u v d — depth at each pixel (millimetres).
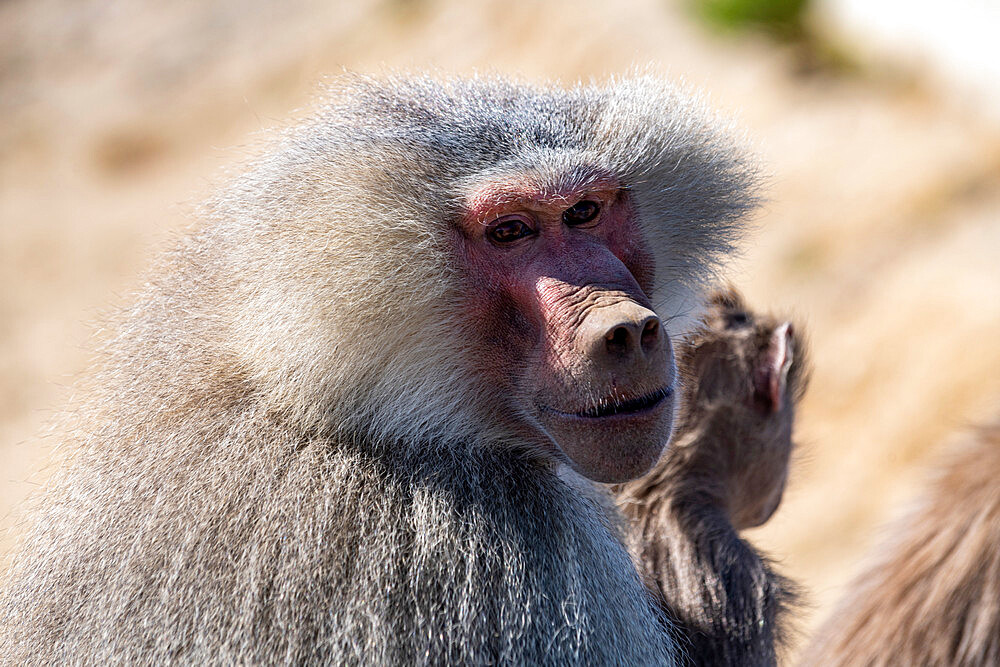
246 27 40000
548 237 4879
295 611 4129
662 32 25719
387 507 4410
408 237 4695
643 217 5234
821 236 18438
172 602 4254
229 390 4676
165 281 5148
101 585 4430
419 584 4234
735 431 5609
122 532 4461
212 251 4996
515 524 4527
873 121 19688
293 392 4582
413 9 35656
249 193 4918
